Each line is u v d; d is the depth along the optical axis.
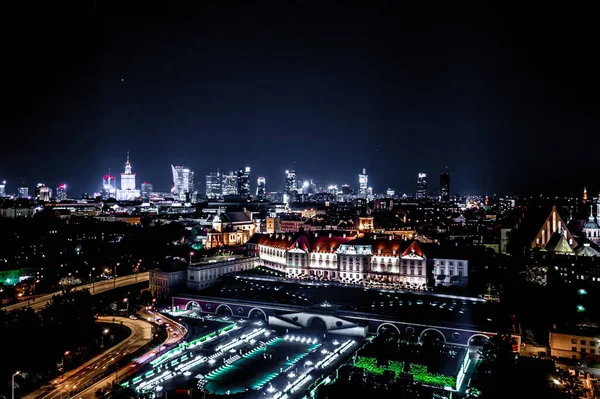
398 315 173.25
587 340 139.25
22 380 133.12
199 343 166.62
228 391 125.88
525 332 158.12
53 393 127.94
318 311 182.00
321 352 153.50
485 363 129.88
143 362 147.88
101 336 169.00
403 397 105.44
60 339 152.50
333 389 111.06
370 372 122.81
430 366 125.25
